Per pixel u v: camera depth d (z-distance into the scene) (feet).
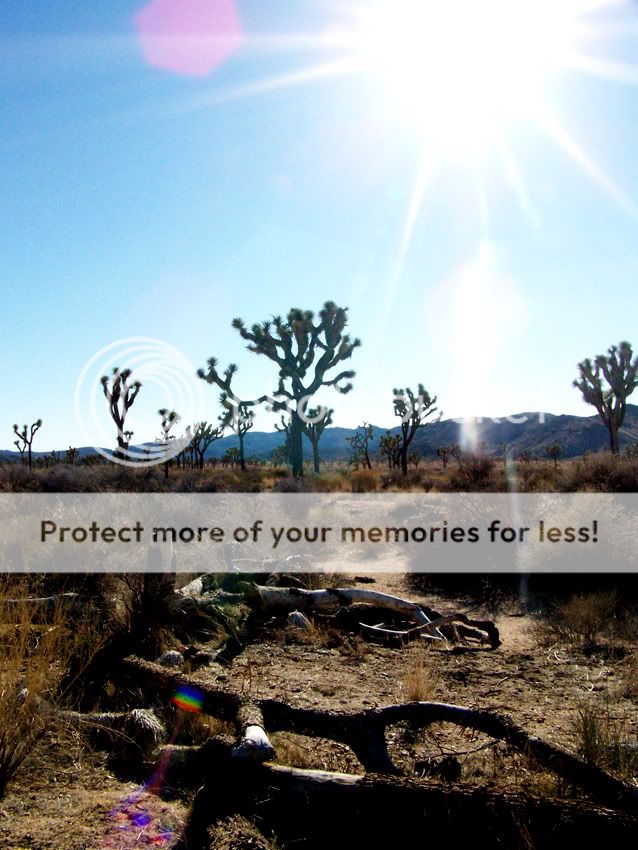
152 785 10.84
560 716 15.19
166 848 8.91
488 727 12.02
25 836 8.99
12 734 10.73
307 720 12.41
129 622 19.10
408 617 26.02
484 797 9.43
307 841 9.46
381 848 9.42
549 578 29.84
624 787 10.35
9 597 16.93
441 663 20.16
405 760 12.60
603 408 101.65
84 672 14.94
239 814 9.70
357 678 18.20
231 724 13.23
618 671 19.03
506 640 23.59
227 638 21.33
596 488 37.73
